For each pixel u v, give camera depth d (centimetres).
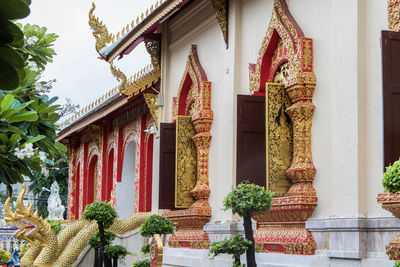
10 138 504
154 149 1800
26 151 517
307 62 1059
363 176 912
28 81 600
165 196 1577
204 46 1530
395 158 789
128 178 2369
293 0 1137
